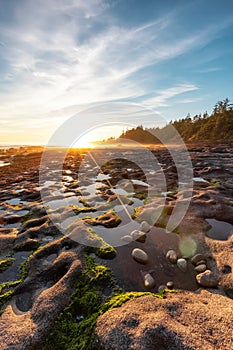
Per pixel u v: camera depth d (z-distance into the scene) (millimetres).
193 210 7852
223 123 73000
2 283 4676
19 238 6539
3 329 3400
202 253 5391
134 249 5672
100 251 5520
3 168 24016
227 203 8141
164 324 3139
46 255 5555
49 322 3525
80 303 3936
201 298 3877
